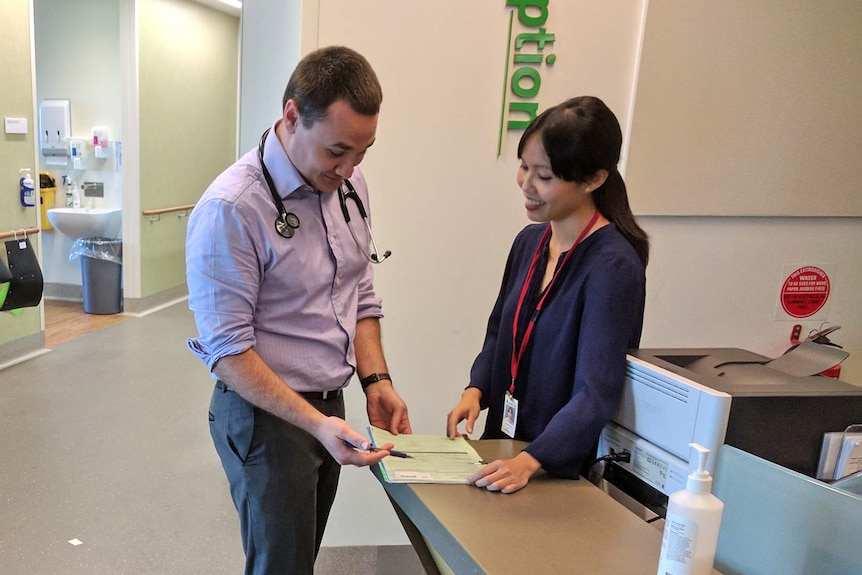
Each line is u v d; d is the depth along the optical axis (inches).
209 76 261.6
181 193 247.6
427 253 90.4
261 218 52.5
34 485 112.9
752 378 50.1
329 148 49.4
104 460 123.4
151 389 159.0
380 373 65.7
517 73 86.6
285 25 91.4
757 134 92.4
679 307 96.3
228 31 273.3
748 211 94.4
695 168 91.8
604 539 41.4
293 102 49.4
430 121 87.0
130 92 211.8
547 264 57.9
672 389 47.5
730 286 97.0
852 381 103.3
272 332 56.6
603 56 87.5
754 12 88.9
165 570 92.6
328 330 59.1
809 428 46.3
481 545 39.7
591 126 48.9
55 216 215.2
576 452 49.0
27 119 165.0
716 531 35.2
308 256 56.0
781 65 90.8
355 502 96.3
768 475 40.3
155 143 226.5
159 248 234.8
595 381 49.8
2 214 158.6
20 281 155.3
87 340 193.5
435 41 85.2
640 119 89.1
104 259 217.6
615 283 50.5
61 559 93.4
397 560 96.1
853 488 41.6
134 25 207.8
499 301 64.7
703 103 90.2
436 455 52.8
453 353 93.4
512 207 90.2
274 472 56.8
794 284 98.7
